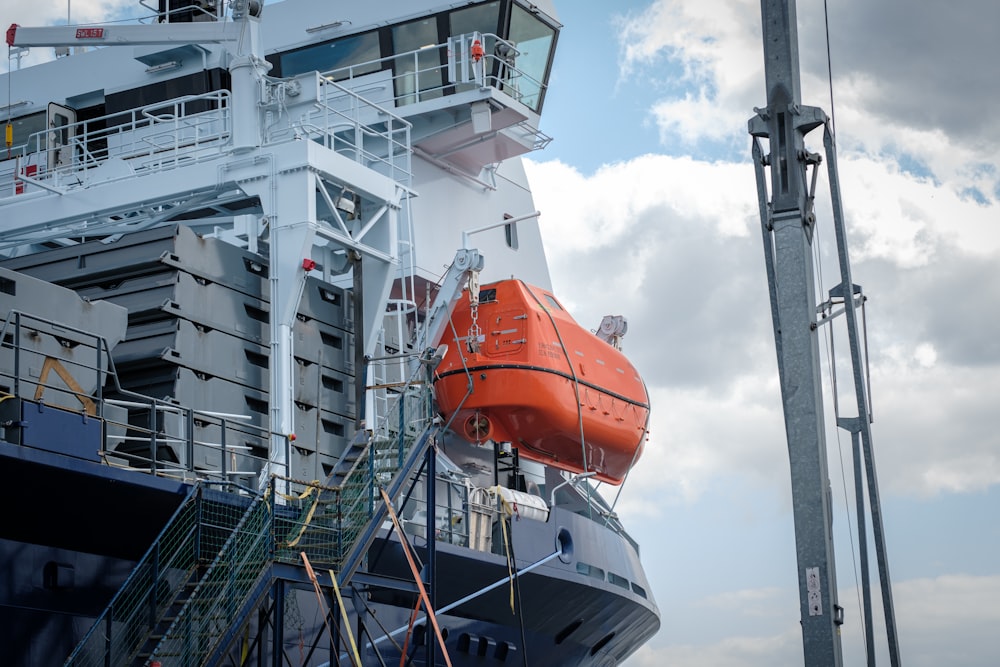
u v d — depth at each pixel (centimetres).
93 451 1975
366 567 2462
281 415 2494
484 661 2770
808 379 1580
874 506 1594
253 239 2938
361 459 2208
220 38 2758
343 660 2416
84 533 2073
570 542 2947
